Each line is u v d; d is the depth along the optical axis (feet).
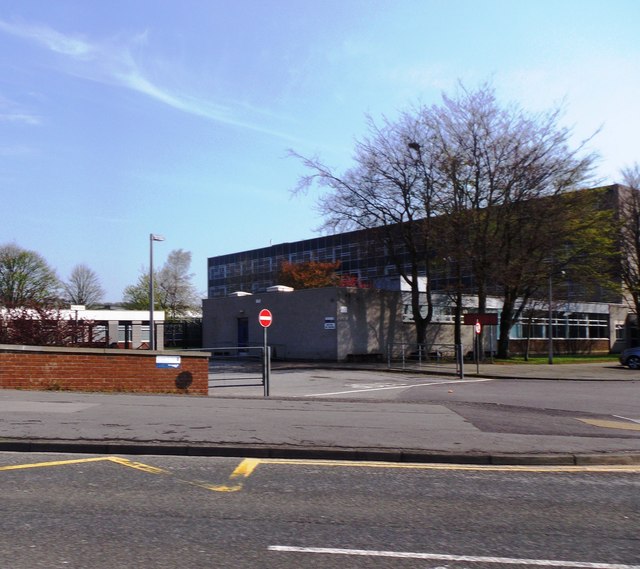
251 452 29.35
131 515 20.13
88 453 29.45
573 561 16.80
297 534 18.63
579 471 27.84
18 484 23.70
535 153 109.50
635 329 197.77
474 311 140.87
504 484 25.30
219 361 121.70
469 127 110.93
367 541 18.15
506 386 79.10
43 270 214.90
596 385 81.82
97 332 95.30
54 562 15.96
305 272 199.31
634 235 149.18
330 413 41.37
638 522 20.40
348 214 119.96
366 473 26.71
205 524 19.39
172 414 38.86
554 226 107.14
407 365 111.86
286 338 127.85
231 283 296.10
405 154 114.52
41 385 51.75
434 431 35.09
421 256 125.70
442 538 18.54
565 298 137.28
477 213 109.09
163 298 244.01
